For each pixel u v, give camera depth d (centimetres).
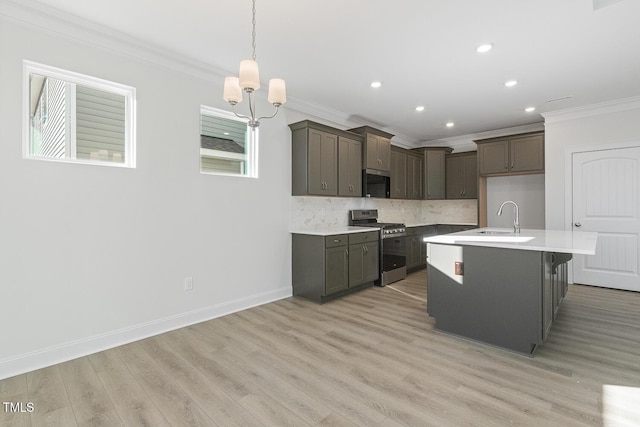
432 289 288
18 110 219
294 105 404
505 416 170
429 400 185
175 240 297
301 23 240
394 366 224
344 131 435
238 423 167
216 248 328
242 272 352
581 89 371
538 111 454
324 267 370
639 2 213
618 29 247
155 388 198
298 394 192
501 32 252
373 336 277
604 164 424
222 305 333
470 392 192
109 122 272
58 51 235
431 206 670
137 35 258
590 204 434
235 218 345
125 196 266
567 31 250
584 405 179
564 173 453
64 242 237
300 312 341
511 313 245
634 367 220
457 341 265
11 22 216
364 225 486
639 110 399
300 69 320
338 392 194
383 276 454
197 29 249
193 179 310
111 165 260
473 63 306
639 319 310
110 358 238
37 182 226
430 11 225
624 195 411
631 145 404
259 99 371
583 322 303
